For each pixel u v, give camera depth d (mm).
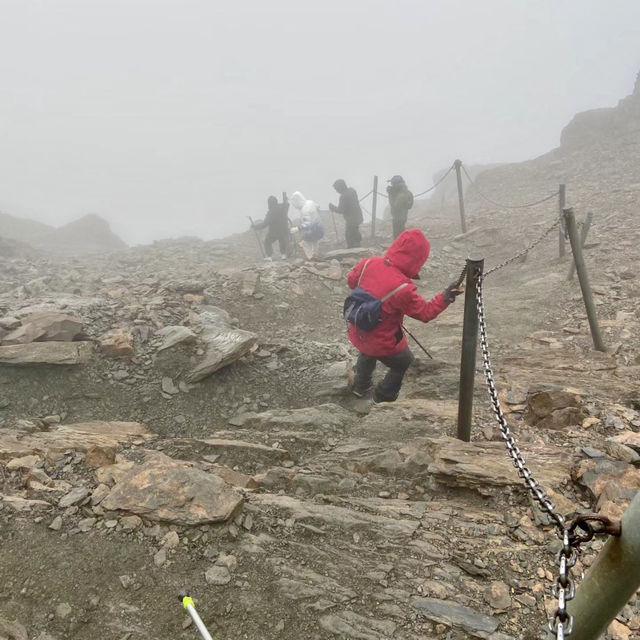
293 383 5070
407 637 2154
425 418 4082
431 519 2838
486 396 4301
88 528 2652
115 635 2168
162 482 2877
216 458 3678
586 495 2857
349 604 2311
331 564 2535
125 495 2814
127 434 3893
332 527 2783
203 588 2375
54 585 2350
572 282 6895
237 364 5098
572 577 2379
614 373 4488
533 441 3465
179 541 2602
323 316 7156
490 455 3260
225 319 6223
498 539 2652
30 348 4430
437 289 8391
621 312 5699
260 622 2234
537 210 11805
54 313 4871
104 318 5363
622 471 2875
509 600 2289
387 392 4598
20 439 3502
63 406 4230
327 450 3855
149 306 5805
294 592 2369
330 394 4898
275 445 3900
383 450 3701
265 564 2520
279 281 7820
